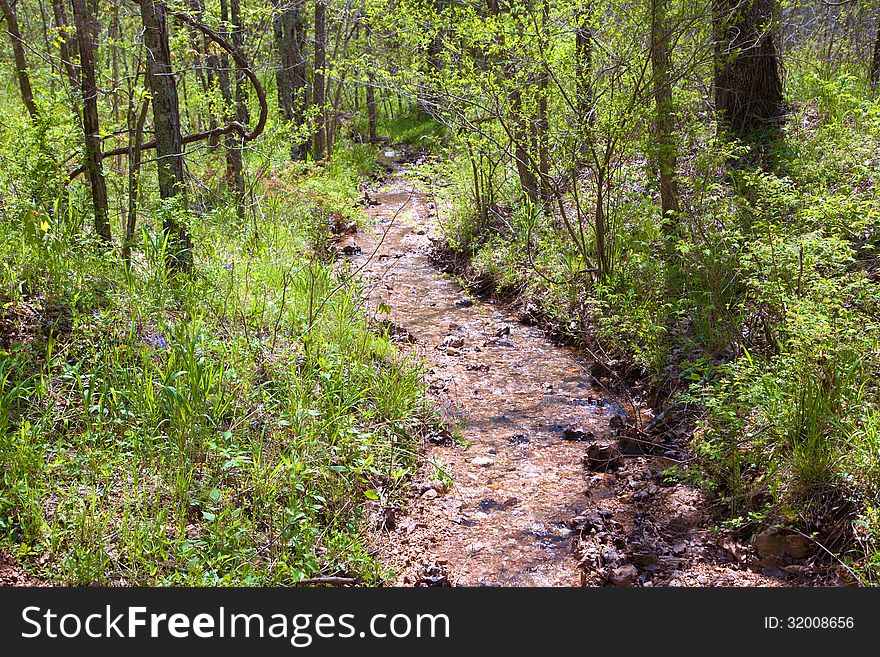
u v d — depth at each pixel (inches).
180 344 199.5
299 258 354.0
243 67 291.6
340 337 248.1
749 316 233.1
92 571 143.0
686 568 160.6
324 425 193.3
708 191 285.0
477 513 188.4
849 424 165.6
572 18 295.0
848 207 225.8
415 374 237.5
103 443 173.0
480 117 372.5
